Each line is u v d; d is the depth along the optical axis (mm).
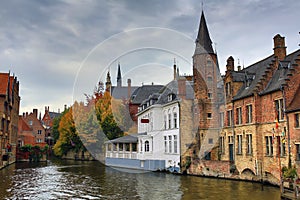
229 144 27953
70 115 52375
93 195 19453
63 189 21766
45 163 45875
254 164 23922
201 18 30438
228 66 31750
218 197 18172
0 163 35969
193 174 27844
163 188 21516
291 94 21375
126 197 18688
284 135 20750
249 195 18625
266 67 26141
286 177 19547
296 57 22750
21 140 60188
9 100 40969
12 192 20547
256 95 24328
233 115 27422
